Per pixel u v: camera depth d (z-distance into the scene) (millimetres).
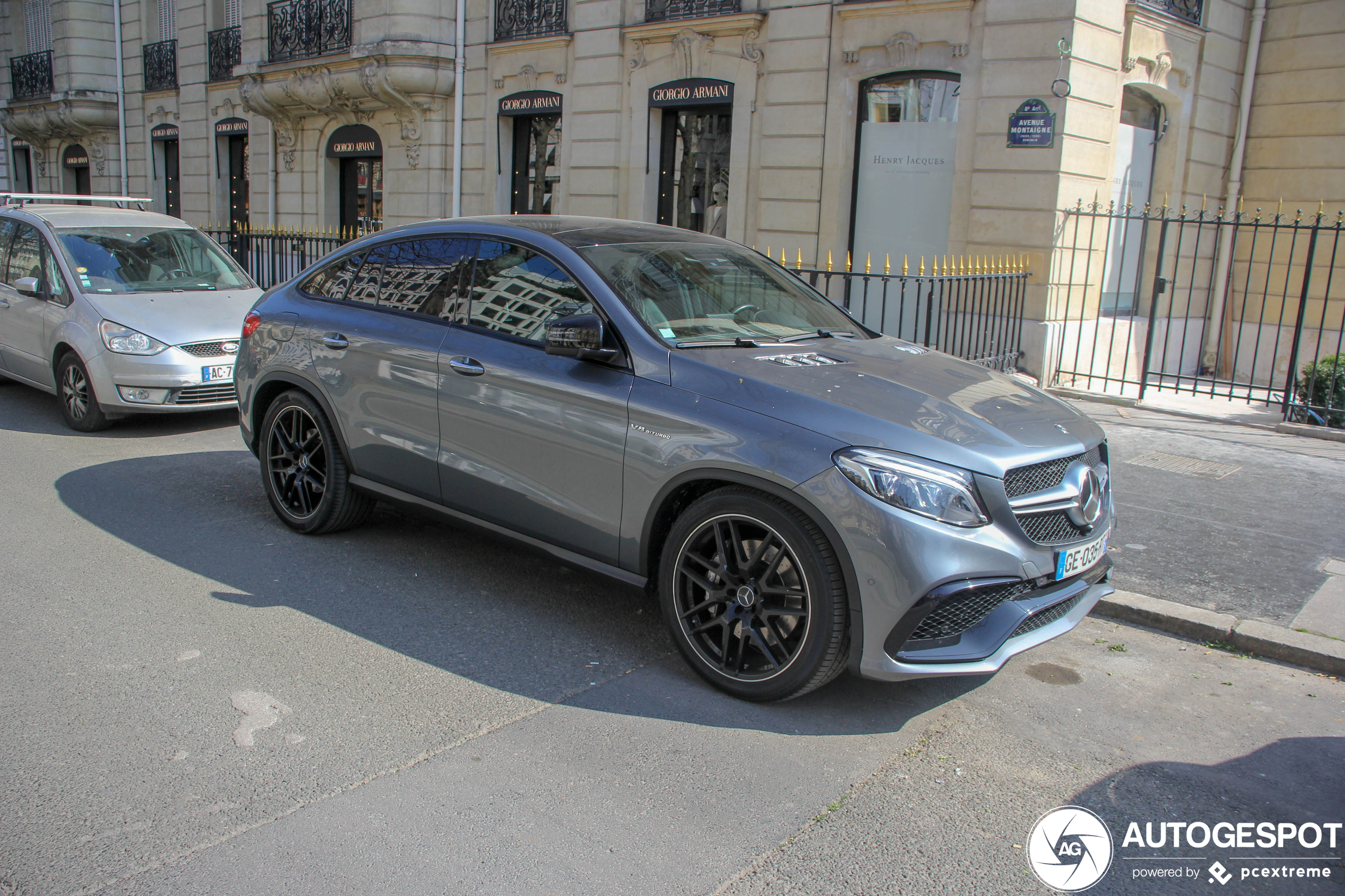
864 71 11312
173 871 2594
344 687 3674
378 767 3141
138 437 7719
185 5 21609
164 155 23422
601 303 4066
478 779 3094
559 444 4039
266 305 5543
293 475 5395
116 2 23141
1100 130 10531
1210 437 8469
